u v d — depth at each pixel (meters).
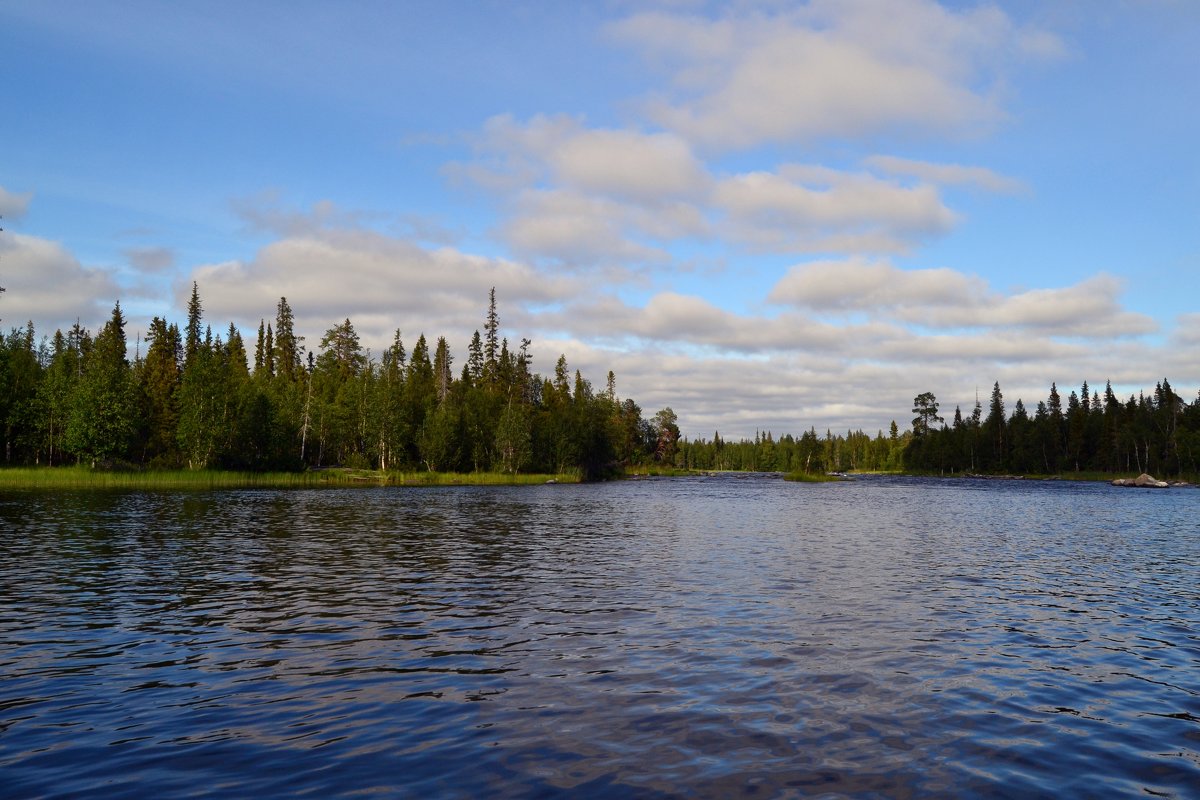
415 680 10.85
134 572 20.66
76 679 10.87
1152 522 42.25
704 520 41.16
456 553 25.38
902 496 73.38
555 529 34.72
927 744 8.45
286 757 7.97
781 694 10.23
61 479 65.19
